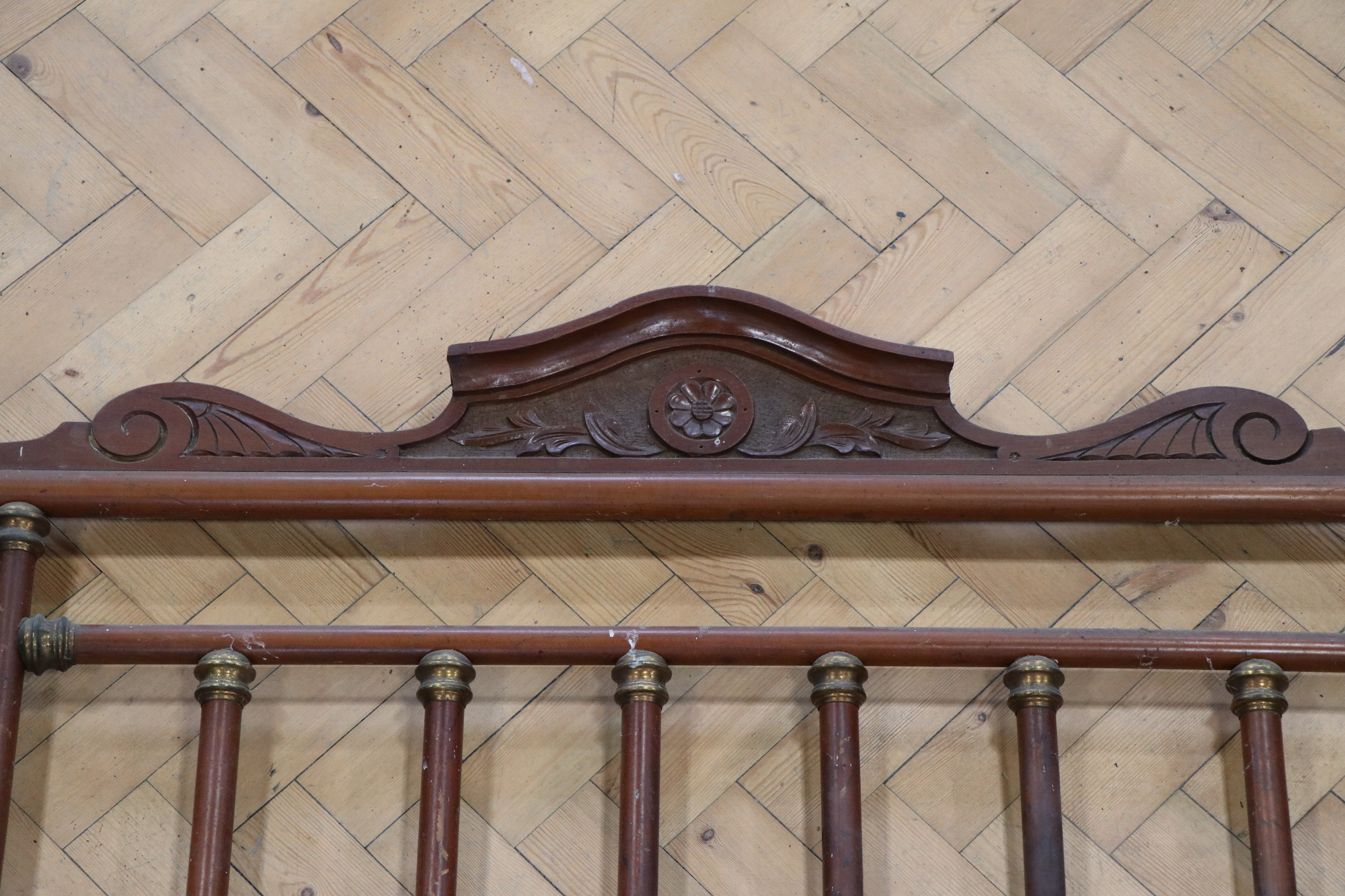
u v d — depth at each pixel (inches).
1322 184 54.5
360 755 45.9
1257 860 42.0
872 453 47.8
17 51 55.6
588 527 49.0
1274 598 48.2
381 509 46.5
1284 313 52.2
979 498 46.4
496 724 46.3
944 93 56.2
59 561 47.9
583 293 52.7
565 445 47.9
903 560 48.7
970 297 52.7
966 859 44.9
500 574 48.4
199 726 46.1
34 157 53.9
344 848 44.8
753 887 44.6
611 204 54.1
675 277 53.0
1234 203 54.1
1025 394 51.2
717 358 49.0
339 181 54.1
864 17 57.6
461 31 56.9
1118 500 46.4
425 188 54.2
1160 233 53.6
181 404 47.8
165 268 52.5
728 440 47.9
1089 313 52.4
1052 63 56.7
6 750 42.4
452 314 52.2
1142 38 57.2
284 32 56.6
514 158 54.8
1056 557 48.7
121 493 45.9
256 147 54.6
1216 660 44.0
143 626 43.8
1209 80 56.4
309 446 47.6
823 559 48.7
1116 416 50.7
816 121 55.6
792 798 45.6
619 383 48.8
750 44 57.0
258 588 47.9
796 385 48.8
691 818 45.3
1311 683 47.0
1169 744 46.3
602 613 47.9
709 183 54.5
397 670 47.0
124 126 54.6
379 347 51.7
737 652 44.0
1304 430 47.5
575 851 44.9
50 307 51.7
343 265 52.8
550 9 57.5
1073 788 45.8
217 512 46.4
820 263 53.2
